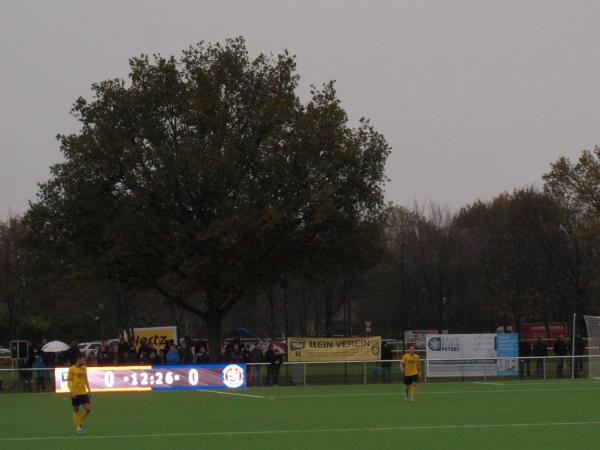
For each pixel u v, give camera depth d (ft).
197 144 206.59
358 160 217.77
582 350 216.33
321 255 224.33
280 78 223.30
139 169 210.79
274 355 188.55
